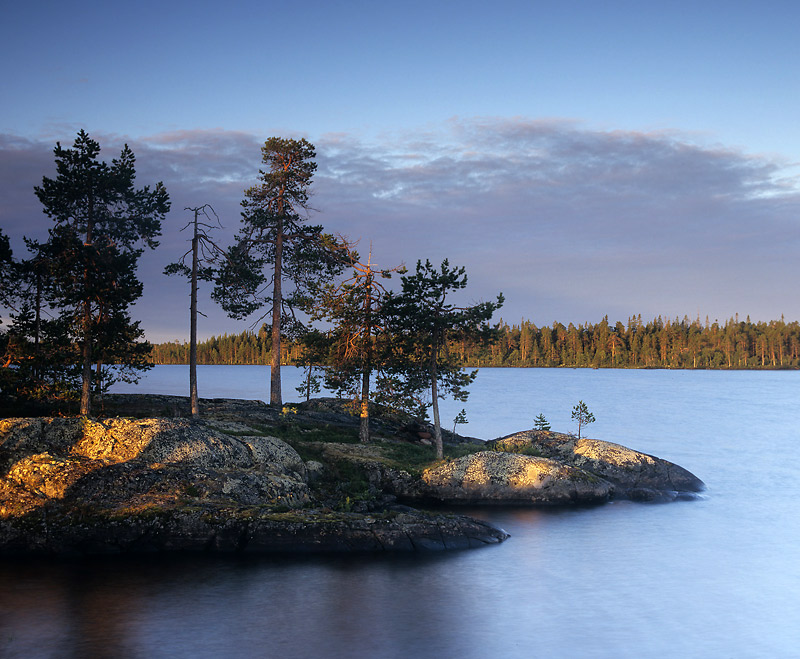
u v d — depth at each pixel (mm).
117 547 25359
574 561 25531
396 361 41344
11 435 29031
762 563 25391
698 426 76688
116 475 27484
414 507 34469
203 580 22656
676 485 39125
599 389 155375
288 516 26516
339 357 41969
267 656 17078
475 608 20672
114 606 20281
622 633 18953
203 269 41375
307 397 53562
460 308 40469
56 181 36969
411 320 40531
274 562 24656
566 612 20438
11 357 37781
